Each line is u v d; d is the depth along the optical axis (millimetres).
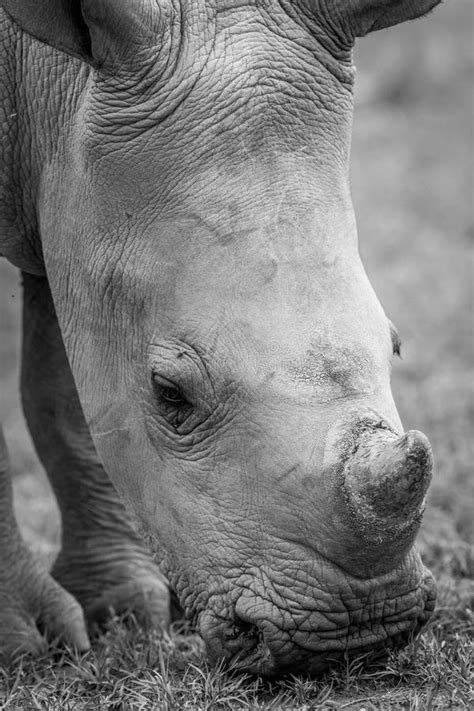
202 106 10812
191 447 10852
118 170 11094
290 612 10297
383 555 10023
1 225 13023
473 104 49406
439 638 12523
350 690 11016
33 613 13273
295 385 10266
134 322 11211
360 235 36281
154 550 11344
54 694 11867
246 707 10789
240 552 10547
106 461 11734
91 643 13859
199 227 10742
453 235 36125
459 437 21078
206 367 10602
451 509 18203
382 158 44438
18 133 12477
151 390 11109
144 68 10914
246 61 10836
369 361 10336
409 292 30938
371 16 11195
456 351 26609
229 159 10742
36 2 10789
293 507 10242
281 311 10445
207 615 10805
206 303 10656
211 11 11008
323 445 10039
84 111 11445
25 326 14922
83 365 11852
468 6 56969
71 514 14922
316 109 10992
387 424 10023
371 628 10477
